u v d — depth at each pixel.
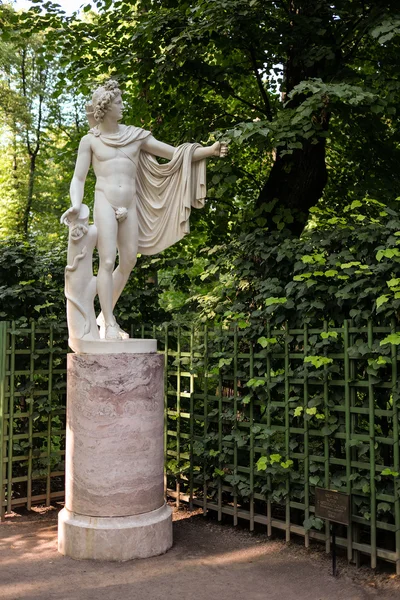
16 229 15.54
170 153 4.99
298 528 4.67
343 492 4.29
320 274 4.34
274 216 6.12
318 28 6.32
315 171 6.84
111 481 4.39
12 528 5.19
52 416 5.87
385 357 4.04
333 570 4.12
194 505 5.73
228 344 5.23
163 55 6.58
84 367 4.47
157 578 4.05
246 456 5.19
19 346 6.05
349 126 7.27
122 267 4.96
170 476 5.92
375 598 3.72
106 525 4.37
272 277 5.23
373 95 5.27
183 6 6.91
